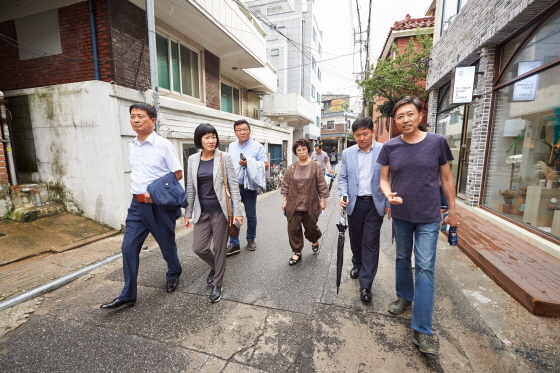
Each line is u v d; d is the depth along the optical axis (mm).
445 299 2643
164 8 5723
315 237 3576
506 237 3881
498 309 2475
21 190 4535
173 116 5707
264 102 14625
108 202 4617
